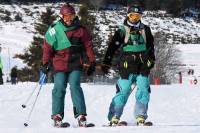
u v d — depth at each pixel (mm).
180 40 158625
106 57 14805
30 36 118875
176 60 89938
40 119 19062
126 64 14484
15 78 54469
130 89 14703
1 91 27594
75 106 14312
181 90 31094
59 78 14367
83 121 14180
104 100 25375
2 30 125500
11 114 20328
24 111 21250
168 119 19062
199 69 101438
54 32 14281
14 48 101312
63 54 14336
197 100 26328
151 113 21297
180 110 22516
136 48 14523
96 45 78375
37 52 78062
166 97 27344
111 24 161500
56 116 14320
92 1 166500
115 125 14445
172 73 82188
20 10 168625
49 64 14578
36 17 156250
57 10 172875
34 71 74750
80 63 14391
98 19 166500
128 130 11188
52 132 11273
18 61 88188
